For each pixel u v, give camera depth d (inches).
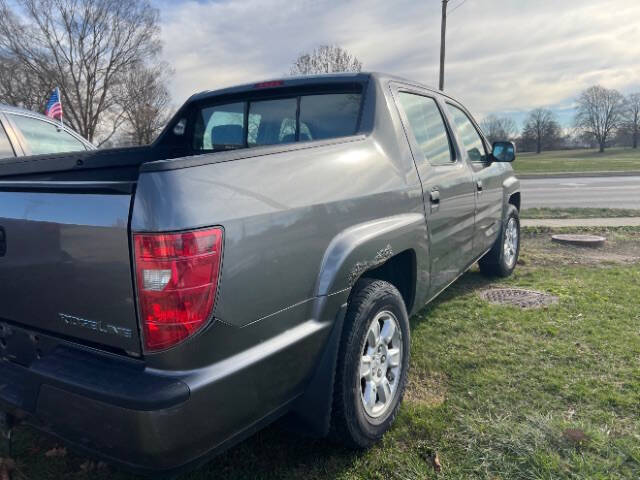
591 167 1227.9
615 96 3555.6
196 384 67.4
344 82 124.3
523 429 104.6
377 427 101.8
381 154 112.2
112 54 1339.8
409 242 113.5
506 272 221.1
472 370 133.0
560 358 138.6
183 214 65.7
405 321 111.7
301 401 91.4
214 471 95.2
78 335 75.8
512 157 183.0
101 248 69.1
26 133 216.2
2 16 1182.9
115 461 69.3
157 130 1526.8
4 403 79.3
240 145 145.3
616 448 98.0
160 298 65.6
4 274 83.2
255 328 75.6
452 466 95.1
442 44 854.5
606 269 233.6
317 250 87.4
